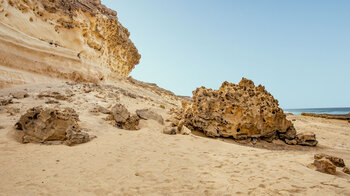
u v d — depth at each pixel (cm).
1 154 529
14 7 1658
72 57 2153
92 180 434
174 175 483
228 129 1192
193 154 677
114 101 1684
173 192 395
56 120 725
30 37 1733
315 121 2622
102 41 2941
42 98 1249
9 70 1434
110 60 3256
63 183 411
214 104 1261
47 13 2048
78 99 1434
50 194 364
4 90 1270
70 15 2278
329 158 586
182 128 1073
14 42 1553
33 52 1722
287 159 625
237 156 670
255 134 1225
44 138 675
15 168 461
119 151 647
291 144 1259
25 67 1608
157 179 455
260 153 730
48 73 1827
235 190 404
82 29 2480
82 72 2239
